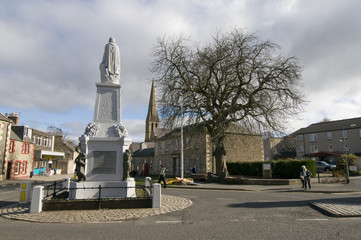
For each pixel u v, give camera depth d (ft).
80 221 25.16
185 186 67.46
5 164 102.68
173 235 20.53
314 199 40.75
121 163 35.29
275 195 47.80
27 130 126.62
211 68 81.35
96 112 37.50
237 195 48.03
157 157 159.43
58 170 168.45
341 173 81.71
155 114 276.82
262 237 19.84
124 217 26.73
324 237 19.61
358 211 28.30
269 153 197.26
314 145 189.88
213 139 80.74
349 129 173.27
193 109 84.43
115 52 39.91
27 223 24.59
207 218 26.71
